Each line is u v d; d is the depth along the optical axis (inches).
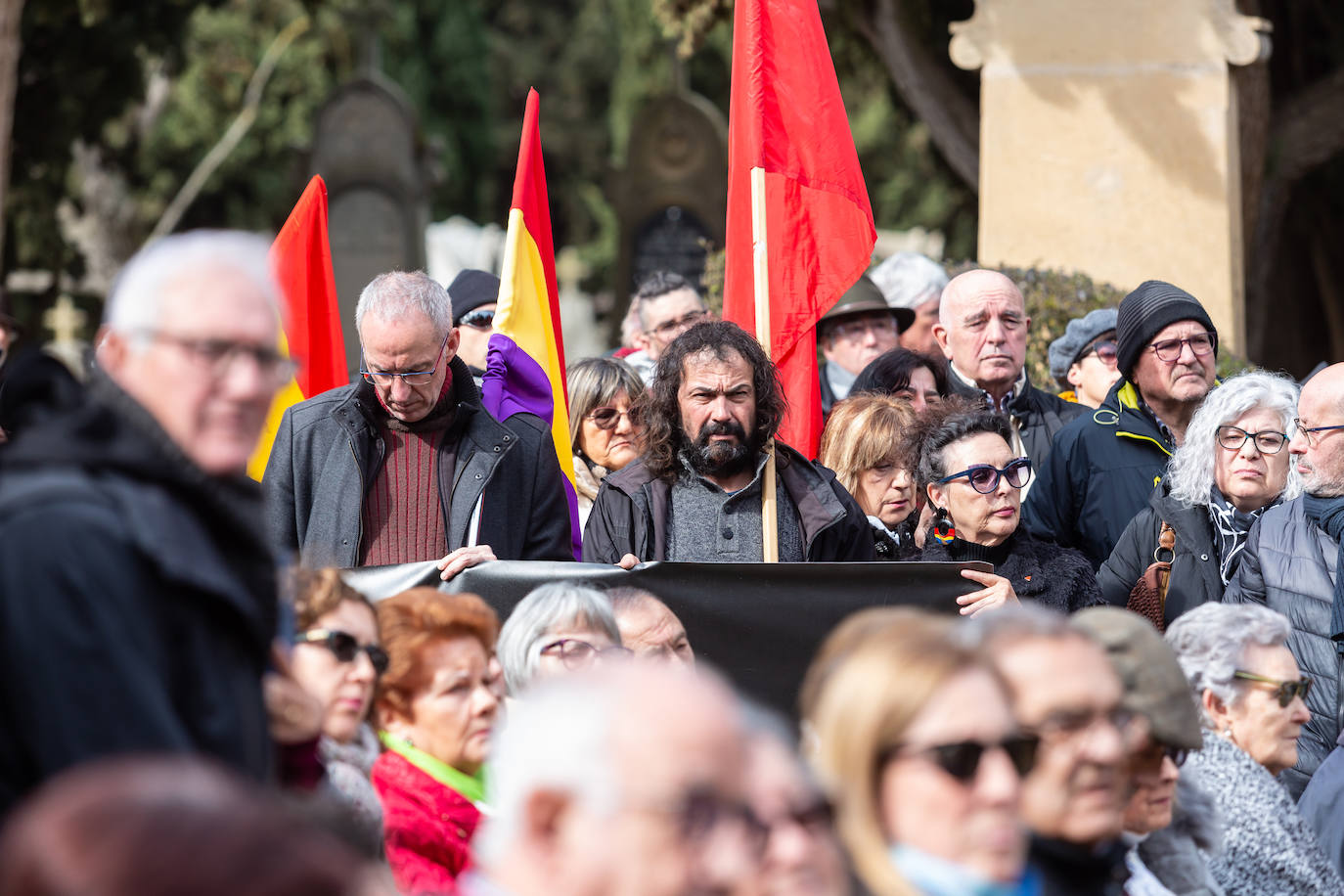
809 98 519.2
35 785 197.0
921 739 211.5
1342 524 428.1
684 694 164.2
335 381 578.6
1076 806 237.3
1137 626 286.5
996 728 213.5
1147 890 283.1
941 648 218.1
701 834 158.6
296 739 251.8
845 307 668.1
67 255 1546.5
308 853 120.7
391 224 1699.1
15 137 1419.8
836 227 516.1
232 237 225.9
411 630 300.2
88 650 196.9
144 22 1453.0
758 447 446.6
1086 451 528.1
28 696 195.6
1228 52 959.0
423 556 443.8
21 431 217.6
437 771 297.9
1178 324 513.0
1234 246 971.9
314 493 446.6
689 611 413.1
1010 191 975.6
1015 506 438.9
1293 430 460.1
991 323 578.9
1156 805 283.4
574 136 3196.4
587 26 3203.7
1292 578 430.3
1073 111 970.7
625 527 443.2
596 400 566.3
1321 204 1368.1
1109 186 965.8
